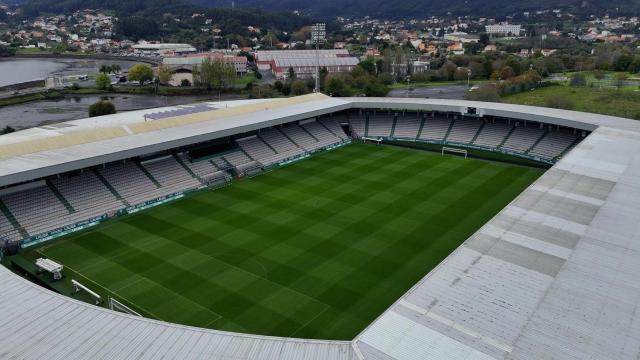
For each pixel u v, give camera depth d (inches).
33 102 5541.3
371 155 3041.3
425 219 2069.4
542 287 1194.6
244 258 1738.4
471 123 3329.2
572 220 1556.3
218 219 2079.2
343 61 7470.5
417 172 2704.2
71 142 2309.3
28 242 1840.6
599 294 1165.1
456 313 1095.6
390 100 3472.0
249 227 1996.8
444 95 5310.0
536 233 1471.5
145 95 5974.4
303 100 3486.7
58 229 1926.7
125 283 1582.2
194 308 1446.9
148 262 1715.1
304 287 1555.1
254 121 2775.6
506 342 1003.3
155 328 1051.3
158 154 2519.7
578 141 2871.6
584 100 4446.4
